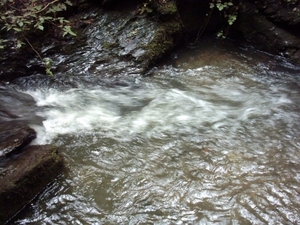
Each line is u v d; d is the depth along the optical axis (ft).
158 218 10.38
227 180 11.77
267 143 13.71
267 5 21.18
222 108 16.26
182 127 14.70
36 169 11.04
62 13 19.80
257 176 11.95
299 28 20.80
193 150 13.26
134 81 17.98
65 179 11.75
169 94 17.26
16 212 10.47
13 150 11.90
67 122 14.80
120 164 12.49
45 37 18.90
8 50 17.76
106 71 18.29
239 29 22.17
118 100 16.70
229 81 18.65
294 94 17.43
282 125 14.90
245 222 10.23
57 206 10.78
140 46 18.89
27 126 13.62
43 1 19.26
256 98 17.12
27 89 17.15
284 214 10.48
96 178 11.83
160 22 19.79
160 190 11.36
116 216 10.45
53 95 16.84
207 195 11.16
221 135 14.19
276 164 12.54
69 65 18.47
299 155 13.02
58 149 13.12
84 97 16.76
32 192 10.90
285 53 20.66
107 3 20.48
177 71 19.26
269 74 19.36
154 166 12.41
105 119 15.19
